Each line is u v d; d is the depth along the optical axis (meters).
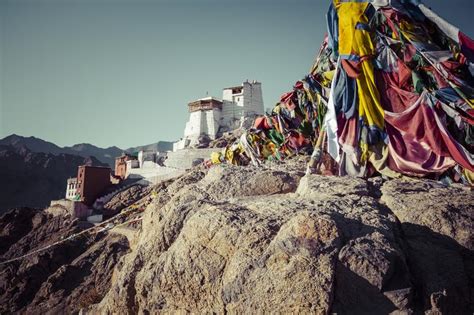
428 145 14.76
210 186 14.29
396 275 7.35
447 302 7.14
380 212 9.61
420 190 11.18
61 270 48.19
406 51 16.38
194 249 9.30
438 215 9.16
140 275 10.63
